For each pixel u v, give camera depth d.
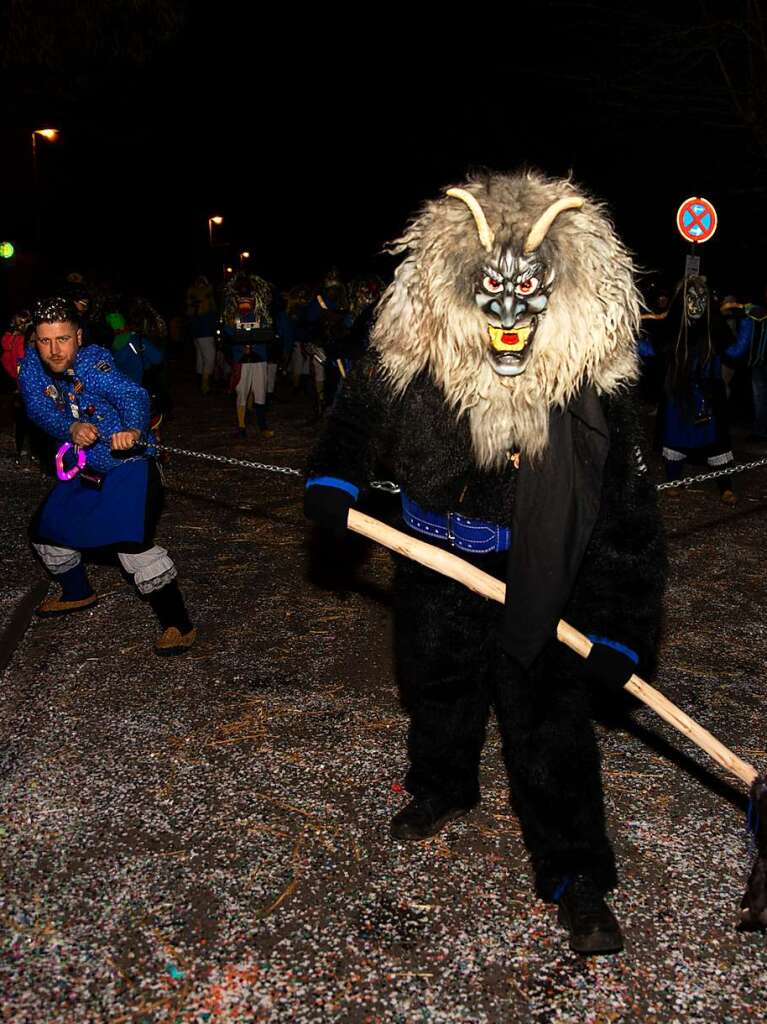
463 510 2.71
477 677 3.06
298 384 15.55
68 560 5.05
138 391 4.38
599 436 2.53
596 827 2.77
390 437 2.70
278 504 7.85
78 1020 2.46
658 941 2.77
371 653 4.79
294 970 2.64
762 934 2.80
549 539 2.54
